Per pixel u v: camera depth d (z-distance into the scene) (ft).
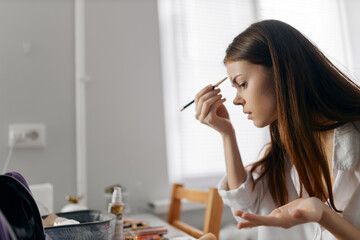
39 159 4.37
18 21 4.53
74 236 1.64
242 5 6.27
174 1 5.69
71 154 4.55
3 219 1.10
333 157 2.17
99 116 4.76
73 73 4.72
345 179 2.22
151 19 5.35
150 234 2.87
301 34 2.29
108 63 4.94
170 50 5.58
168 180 5.05
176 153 5.39
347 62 6.90
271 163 2.85
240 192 2.72
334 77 2.15
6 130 4.27
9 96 4.34
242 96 2.36
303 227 3.05
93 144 4.67
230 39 6.02
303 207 1.58
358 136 2.09
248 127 5.92
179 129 5.37
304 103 2.07
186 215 5.08
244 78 2.27
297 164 2.10
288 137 2.09
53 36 4.68
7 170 4.19
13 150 4.26
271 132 2.83
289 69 2.11
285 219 1.41
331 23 7.00
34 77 4.50
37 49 4.57
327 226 1.71
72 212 2.10
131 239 2.38
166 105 5.47
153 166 4.99
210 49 5.85
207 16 5.92
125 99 4.96
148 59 5.22
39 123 4.43
